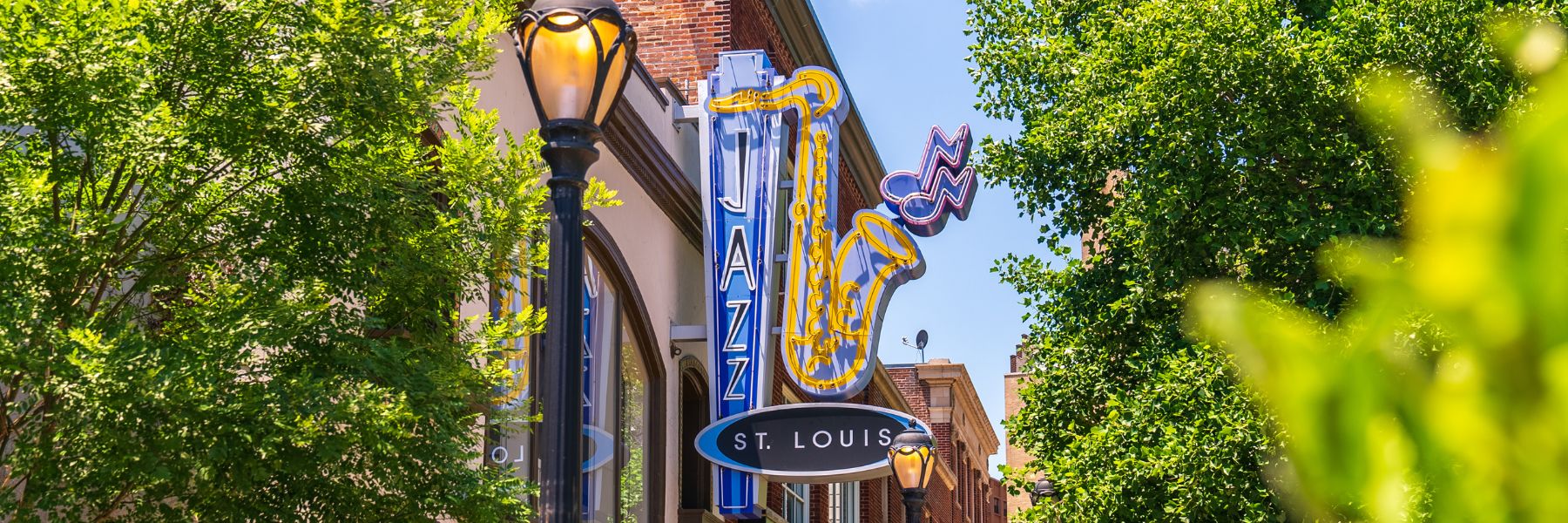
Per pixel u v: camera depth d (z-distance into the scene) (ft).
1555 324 2.42
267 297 22.48
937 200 59.47
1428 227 2.60
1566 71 2.48
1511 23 2.65
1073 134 55.72
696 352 63.10
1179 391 48.96
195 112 22.15
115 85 20.26
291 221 23.02
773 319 59.00
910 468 53.36
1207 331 3.08
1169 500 48.16
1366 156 46.32
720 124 60.90
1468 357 2.53
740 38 74.23
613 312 52.24
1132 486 49.03
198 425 20.36
